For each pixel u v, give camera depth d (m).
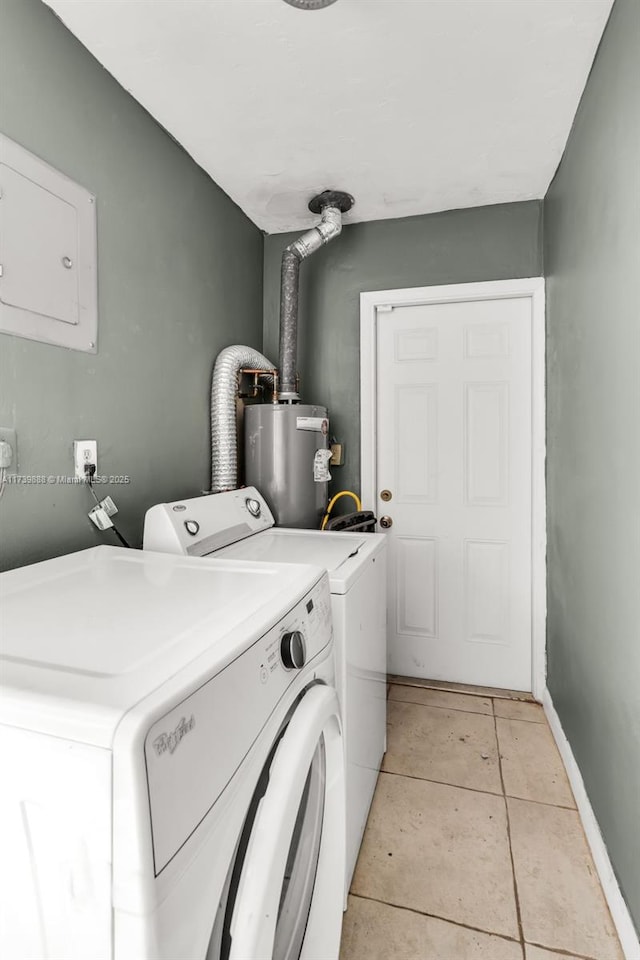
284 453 2.11
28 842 0.51
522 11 1.24
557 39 1.33
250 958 0.59
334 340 2.50
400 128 1.72
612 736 1.25
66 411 1.30
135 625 0.75
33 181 1.18
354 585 1.29
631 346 1.12
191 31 1.30
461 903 1.25
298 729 0.79
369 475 2.46
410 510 2.48
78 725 0.49
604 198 1.31
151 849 0.47
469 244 2.30
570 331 1.72
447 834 1.47
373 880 1.32
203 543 1.50
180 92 1.53
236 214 2.26
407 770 1.77
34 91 1.19
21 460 1.17
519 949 1.14
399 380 2.47
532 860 1.38
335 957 1.02
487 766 1.79
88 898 0.48
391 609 2.52
